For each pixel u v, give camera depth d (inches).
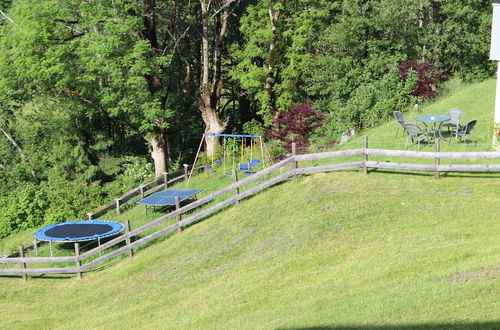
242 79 1417.3
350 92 1296.8
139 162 1507.1
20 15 1282.0
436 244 562.9
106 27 1234.0
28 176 1641.2
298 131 1149.7
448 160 796.6
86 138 1529.3
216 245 721.6
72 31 1310.3
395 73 1196.5
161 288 671.8
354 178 775.1
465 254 512.7
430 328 380.2
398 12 1296.8
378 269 529.3
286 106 1391.5
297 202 740.0
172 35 1439.5
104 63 1302.9
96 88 1382.9
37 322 669.3
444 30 1299.2
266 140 1465.3
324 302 482.9
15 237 1248.2
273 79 1470.2
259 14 1409.9
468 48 1282.0
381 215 662.5
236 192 797.9
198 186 1091.3
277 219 721.6
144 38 1360.7
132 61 1300.4
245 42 1710.1
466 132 848.9
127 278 738.2
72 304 708.7
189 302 598.2
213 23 1601.9
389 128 1030.4
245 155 1311.5
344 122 1173.7
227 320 515.2
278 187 802.8
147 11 1348.4
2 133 1699.1
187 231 799.7
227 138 1505.9
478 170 721.6
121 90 1347.2
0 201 1325.0
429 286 456.1
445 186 719.1
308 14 1391.5
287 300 521.3
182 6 1588.3
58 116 1547.7
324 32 1445.6
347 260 582.9
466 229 587.5
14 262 832.9
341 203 705.6
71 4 1277.1
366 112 1152.2
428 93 1148.5
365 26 1330.0
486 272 458.9
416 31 1331.2
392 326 394.3
